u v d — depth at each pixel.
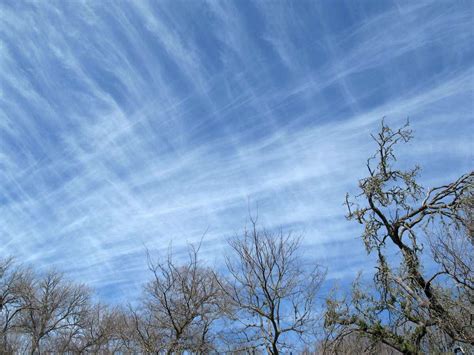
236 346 14.27
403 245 13.70
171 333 19.36
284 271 13.90
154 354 18.38
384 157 14.37
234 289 14.20
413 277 12.97
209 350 17.58
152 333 19.23
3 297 32.62
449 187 13.19
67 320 32.22
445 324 11.73
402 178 14.09
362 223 14.22
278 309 13.49
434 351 11.85
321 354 13.13
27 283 33.69
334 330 13.27
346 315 13.41
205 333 18.48
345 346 13.47
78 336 30.02
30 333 31.89
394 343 13.03
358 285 13.64
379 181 14.08
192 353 18.28
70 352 29.44
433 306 12.19
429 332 12.09
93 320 27.84
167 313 19.56
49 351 30.39
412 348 12.38
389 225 13.82
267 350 13.29
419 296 12.85
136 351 19.94
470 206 12.64
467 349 11.45
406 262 13.14
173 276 19.50
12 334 31.03
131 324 20.97
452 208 12.81
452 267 12.21
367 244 14.01
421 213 13.45
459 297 11.97
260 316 13.59
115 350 23.22
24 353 31.02
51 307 32.66
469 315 11.92
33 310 32.44
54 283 34.09
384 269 13.54
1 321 31.89
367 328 13.13
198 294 18.75
